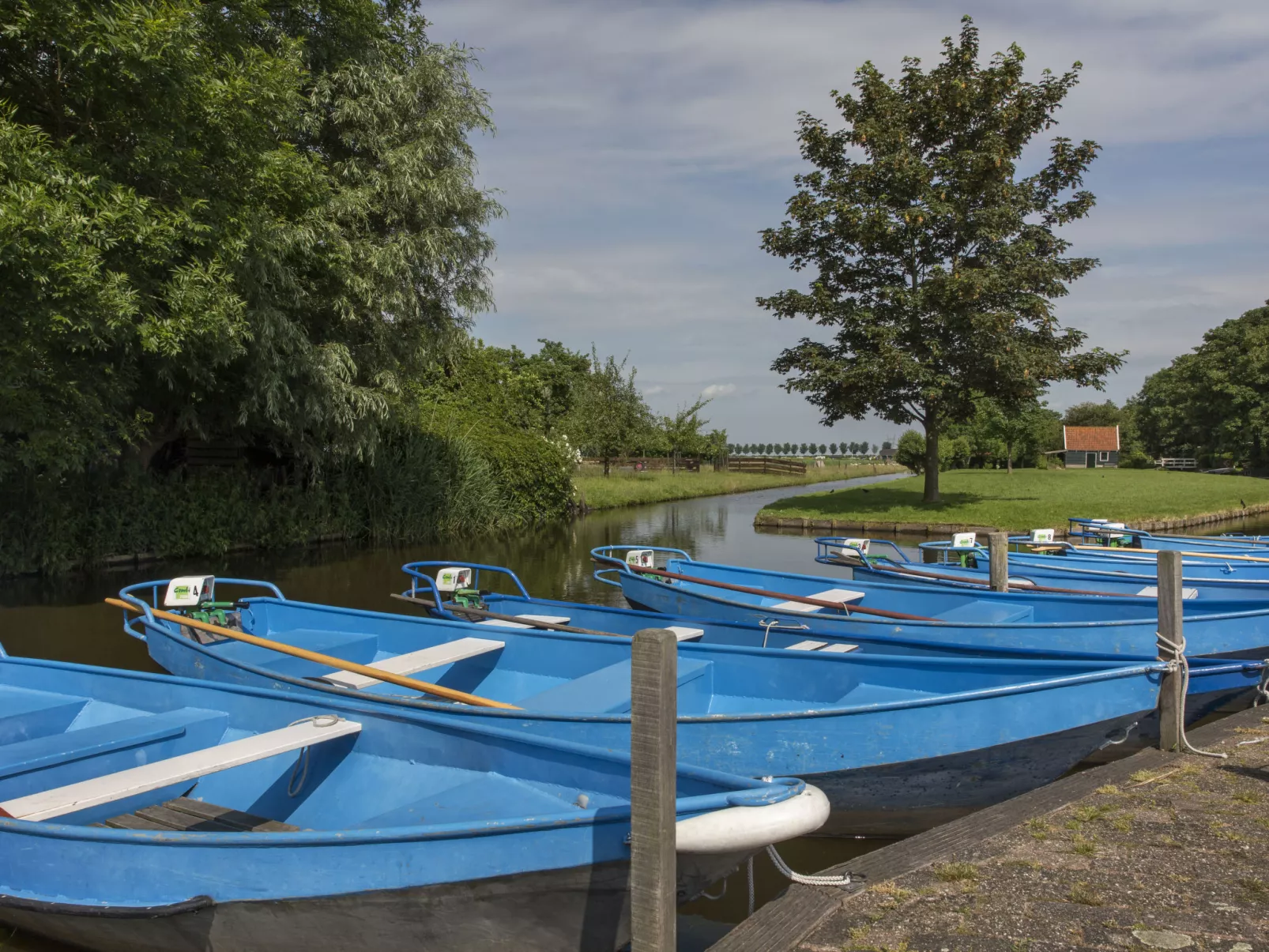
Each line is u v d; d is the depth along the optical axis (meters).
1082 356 23.94
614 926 3.25
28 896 3.73
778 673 5.93
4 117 9.95
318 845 3.38
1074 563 12.76
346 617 8.04
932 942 3.07
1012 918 3.23
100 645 9.70
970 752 4.86
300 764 4.70
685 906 4.16
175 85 10.96
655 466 48.34
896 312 24.56
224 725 5.18
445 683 7.11
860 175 23.91
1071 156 24.09
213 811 4.41
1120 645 7.14
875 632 8.01
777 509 25.42
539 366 41.03
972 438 53.47
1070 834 3.99
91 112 11.59
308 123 16.36
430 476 21.03
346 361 16.36
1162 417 66.75
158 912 3.45
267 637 8.10
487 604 8.96
